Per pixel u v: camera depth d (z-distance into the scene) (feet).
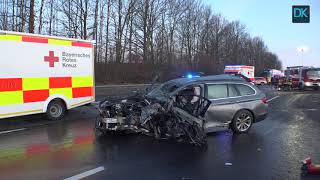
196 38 213.46
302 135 35.06
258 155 27.20
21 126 39.88
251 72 165.89
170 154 27.37
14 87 39.65
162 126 31.99
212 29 234.17
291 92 115.85
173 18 182.91
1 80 38.55
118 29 150.51
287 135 35.01
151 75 150.92
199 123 31.42
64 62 44.57
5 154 27.25
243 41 307.78
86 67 47.39
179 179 21.62
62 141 31.83
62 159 25.81
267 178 21.76
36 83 41.73
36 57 41.57
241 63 293.64
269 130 37.78
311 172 22.44
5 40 38.68
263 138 33.50
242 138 33.42
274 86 168.86
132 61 156.56
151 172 22.94
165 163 24.97
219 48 244.42
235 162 25.27
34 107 41.75
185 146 29.96
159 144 30.60
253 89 37.22
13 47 39.40
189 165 24.53
